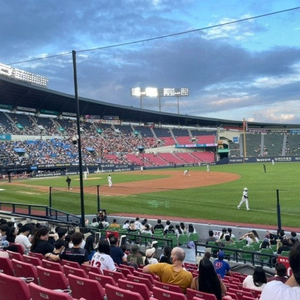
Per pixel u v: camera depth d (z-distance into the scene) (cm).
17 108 7631
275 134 10462
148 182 4700
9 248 953
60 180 5266
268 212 2450
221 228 2009
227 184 4191
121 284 576
